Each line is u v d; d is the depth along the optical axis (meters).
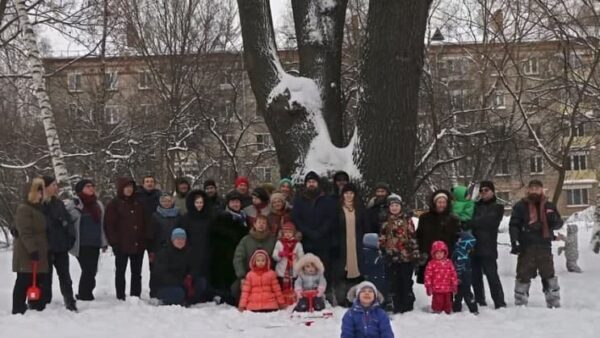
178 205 11.96
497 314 9.00
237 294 10.01
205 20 31.80
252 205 10.88
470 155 20.86
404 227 9.50
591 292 11.34
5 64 22.59
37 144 29.64
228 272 10.45
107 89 29.67
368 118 11.09
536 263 9.80
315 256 9.36
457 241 9.51
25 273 9.44
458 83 26.52
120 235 10.73
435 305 9.30
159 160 31.70
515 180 36.91
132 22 29.70
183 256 10.41
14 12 20.03
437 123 21.44
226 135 31.45
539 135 21.36
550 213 9.81
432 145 19.73
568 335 7.68
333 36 12.06
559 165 20.00
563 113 19.84
